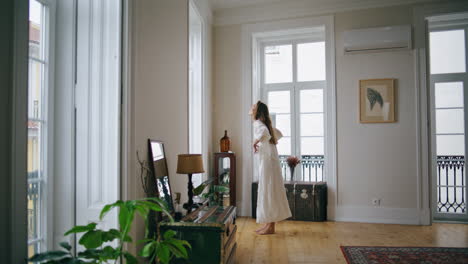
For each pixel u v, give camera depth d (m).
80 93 2.09
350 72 4.72
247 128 5.09
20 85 1.32
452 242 3.61
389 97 4.57
